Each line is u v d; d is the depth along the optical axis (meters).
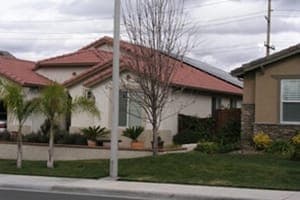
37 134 25.84
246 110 25.80
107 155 23.31
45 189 16.39
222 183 16.69
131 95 23.89
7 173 19.41
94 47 35.75
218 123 29.52
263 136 24.44
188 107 30.58
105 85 27.33
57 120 21.83
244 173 17.94
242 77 26.06
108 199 14.59
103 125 27.17
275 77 24.94
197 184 16.70
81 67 30.94
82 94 28.03
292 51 24.31
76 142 25.20
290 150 21.91
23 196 14.90
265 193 15.18
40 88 29.22
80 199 14.48
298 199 14.30
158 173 18.31
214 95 33.91
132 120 27.14
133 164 19.73
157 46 21.19
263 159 21.02
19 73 30.30
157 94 21.03
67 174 18.86
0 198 14.48
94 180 17.62
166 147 25.14
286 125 24.56
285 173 17.88
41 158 23.88
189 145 26.88
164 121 27.56
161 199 14.93
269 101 25.02
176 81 28.62
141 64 22.33
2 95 20.78
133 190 15.49
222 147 25.03
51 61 31.62
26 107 20.80
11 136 26.36
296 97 24.58
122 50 25.31
